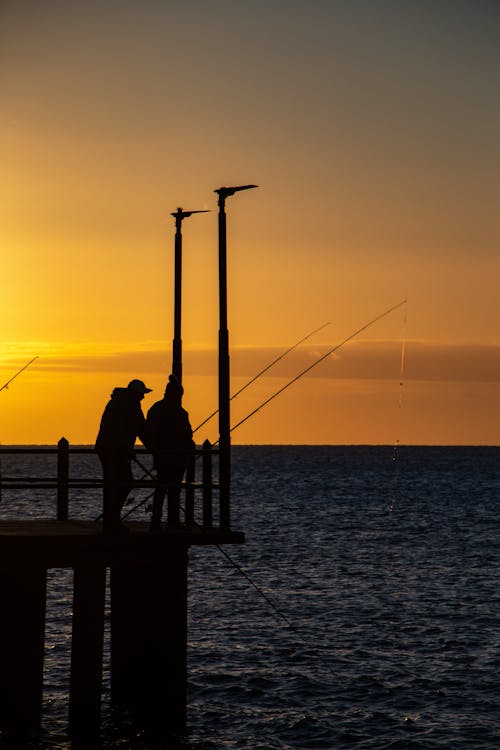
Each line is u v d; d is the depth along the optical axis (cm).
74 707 3806
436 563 10794
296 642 6569
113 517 3828
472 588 9006
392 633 6919
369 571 10088
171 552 3956
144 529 4128
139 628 4219
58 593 8244
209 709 5000
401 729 4769
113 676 4447
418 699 5275
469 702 5231
